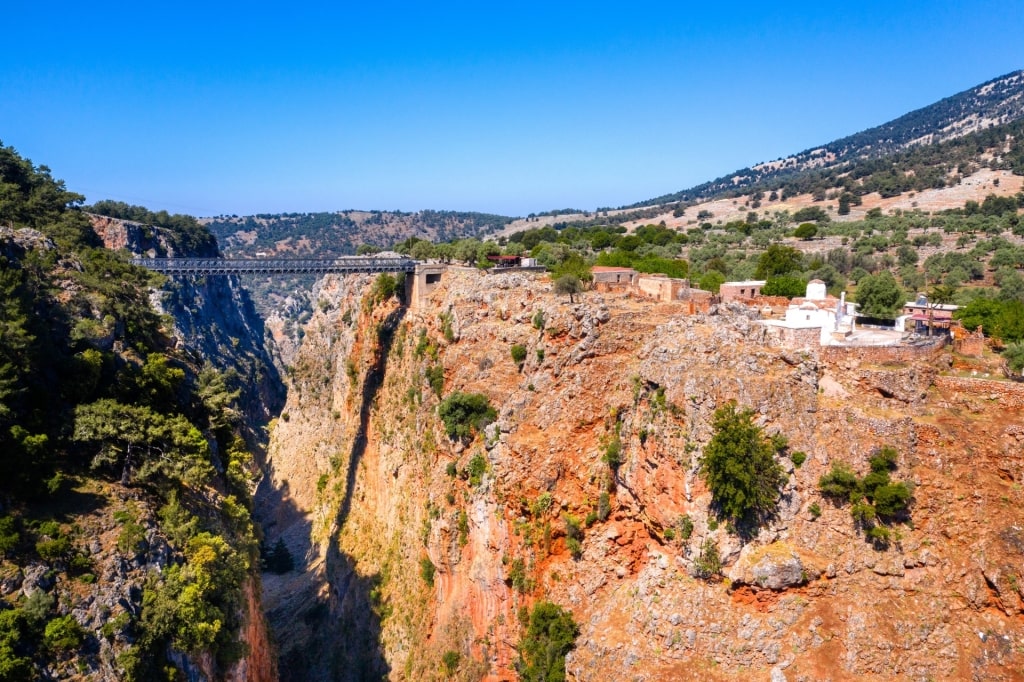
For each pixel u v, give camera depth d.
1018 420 45.22
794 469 46.31
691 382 49.09
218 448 62.97
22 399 46.53
